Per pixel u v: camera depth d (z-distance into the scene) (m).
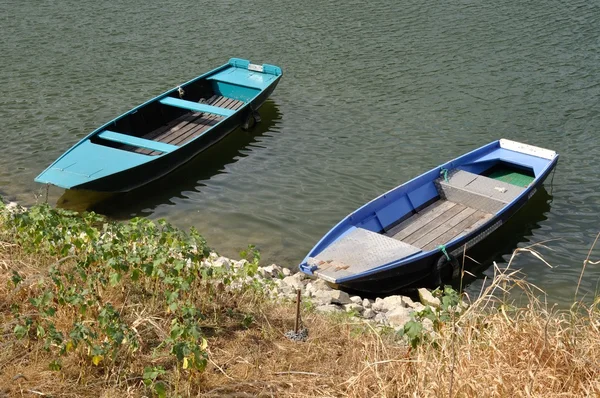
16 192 14.28
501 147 15.70
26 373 6.47
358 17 25.30
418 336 6.37
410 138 17.03
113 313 6.70
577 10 25.28
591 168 15.74
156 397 6.28
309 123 17.86
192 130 17.41
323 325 7.94
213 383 6.57
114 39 23.25
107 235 8.48
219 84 19.31
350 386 6.21
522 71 20.59
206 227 13.48
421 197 13.88
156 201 14.43
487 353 6.11
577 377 5.87
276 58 21.83
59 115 17.78
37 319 7.21
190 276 7.73
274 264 12.02
